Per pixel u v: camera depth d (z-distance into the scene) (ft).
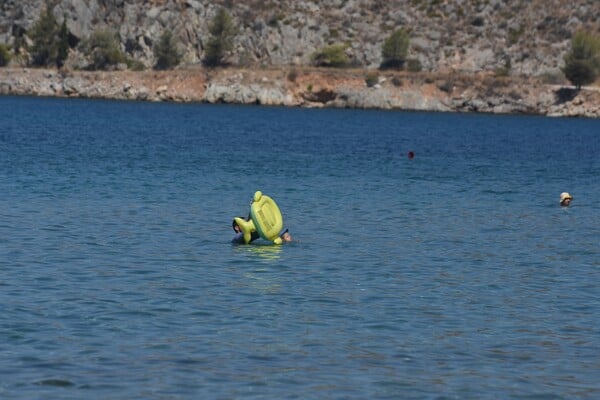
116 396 186.09
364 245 350.02
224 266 304.71
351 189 528.63
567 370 207.10
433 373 203.21
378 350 217.56
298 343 221.05
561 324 243.19
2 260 301.43
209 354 211.20
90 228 366.02
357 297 266.98
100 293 261.85
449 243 360.48
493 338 229.25
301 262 314.14
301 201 468.75
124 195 463.83
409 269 309.22
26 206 415.03
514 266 319.68
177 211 418.51
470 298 269.85
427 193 520.83
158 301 255.09
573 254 344.28
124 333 224.53
